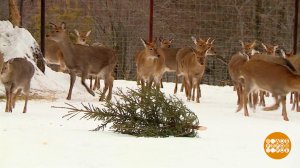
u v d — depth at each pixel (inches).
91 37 1236.5
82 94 857.5
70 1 1255.5
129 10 1253.1
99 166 350.6
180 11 1268.5
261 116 682.8
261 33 1311.5
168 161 366.6
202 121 604.4
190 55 851.4
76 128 506.0
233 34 1285.7
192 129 478.9
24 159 365.4
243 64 719.7
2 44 864.3
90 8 1245.1
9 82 630.5
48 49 1008.9
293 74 655.1
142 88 490.0
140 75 885.2
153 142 426.9
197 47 862.5
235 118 647.1
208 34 1275.8
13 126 503.8
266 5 1343.5
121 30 1237.7
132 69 1204.5
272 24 1323.8
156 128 476.7
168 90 984.9
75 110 521.7
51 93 821.9
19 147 398.6
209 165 359.3
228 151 402.6
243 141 447.2
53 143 413.7
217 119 629.0
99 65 826.8
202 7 1290.6
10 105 633.6
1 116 587.8
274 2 1382.9
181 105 483.2
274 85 661.9
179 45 1263.5
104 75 832.9
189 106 760.3
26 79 642.8
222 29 1258.6
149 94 482.3
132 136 468.1
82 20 1242.0
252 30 1310.3
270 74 664.4
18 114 611.5
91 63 821.9
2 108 668.7
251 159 379.9
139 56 885.2
